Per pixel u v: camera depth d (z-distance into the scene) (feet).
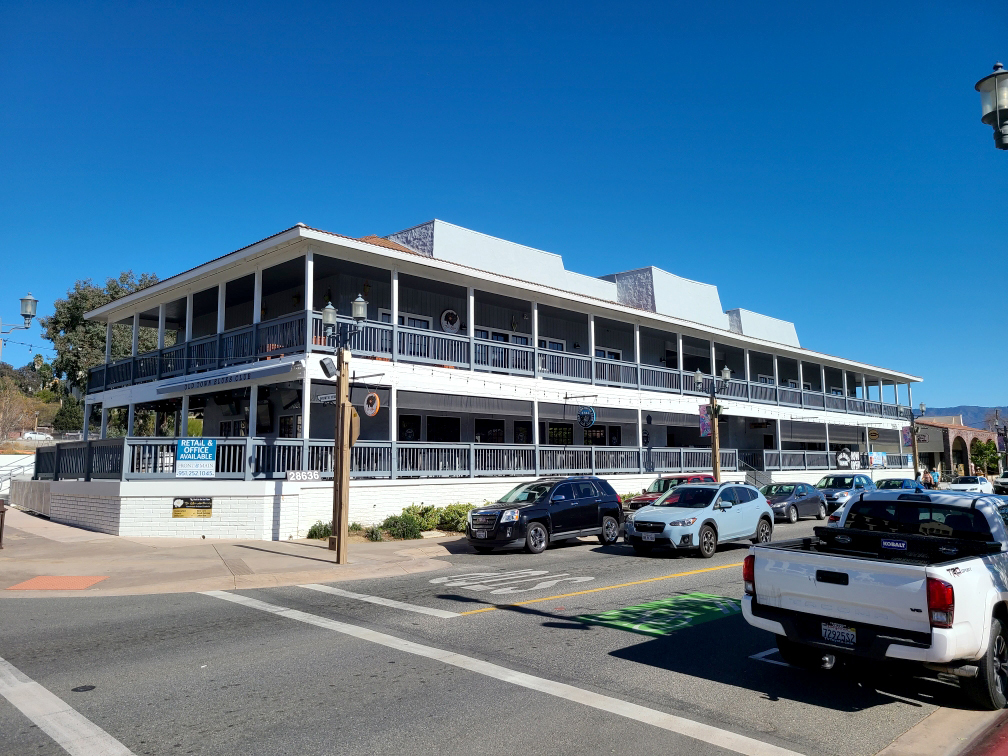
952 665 17.93
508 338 83.35
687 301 110.32
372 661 22.58
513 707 18.37
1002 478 110.22
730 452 101.04
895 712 18.16
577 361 81.05
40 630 27.04
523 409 75.05
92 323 123.13
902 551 21.43
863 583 18.38
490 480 68.80
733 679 20.79
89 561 43.27
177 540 52.54
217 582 37.45
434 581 38.19
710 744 16.06
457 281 69.21
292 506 54.49
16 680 20.76
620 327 94.84
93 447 60.85
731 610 30.19
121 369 80.38
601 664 22.24
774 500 77.51
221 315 66.59
